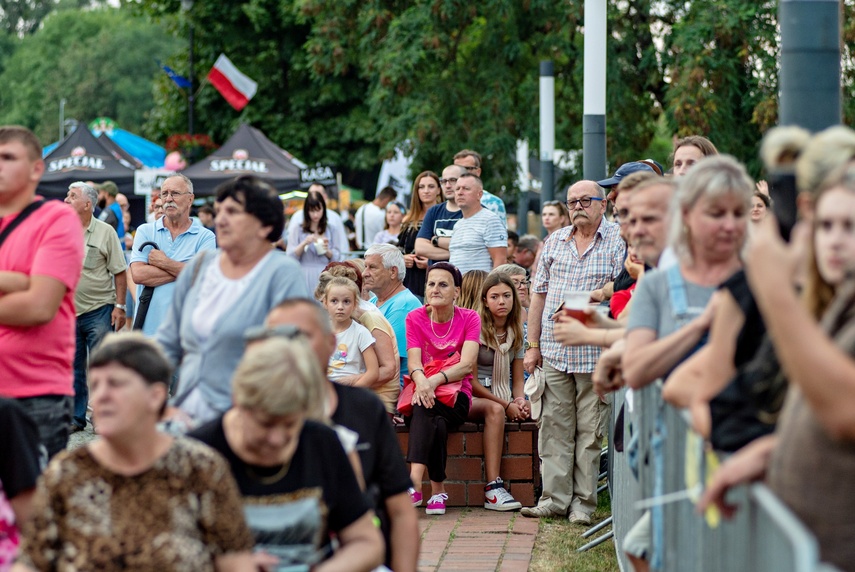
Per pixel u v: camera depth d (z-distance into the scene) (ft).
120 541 11.78
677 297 14.60
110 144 78.89
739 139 65.05
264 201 16.40
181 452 12.16
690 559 12.31
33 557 11.89
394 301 31.63
